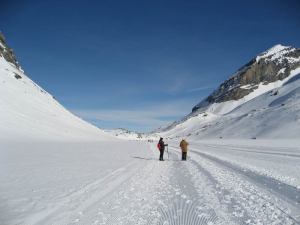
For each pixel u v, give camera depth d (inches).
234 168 522.3
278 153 910.4
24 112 2186.3
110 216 217.0
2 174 394.0
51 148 1029.2
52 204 247.9
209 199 271.3
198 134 4950.8
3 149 852.0
